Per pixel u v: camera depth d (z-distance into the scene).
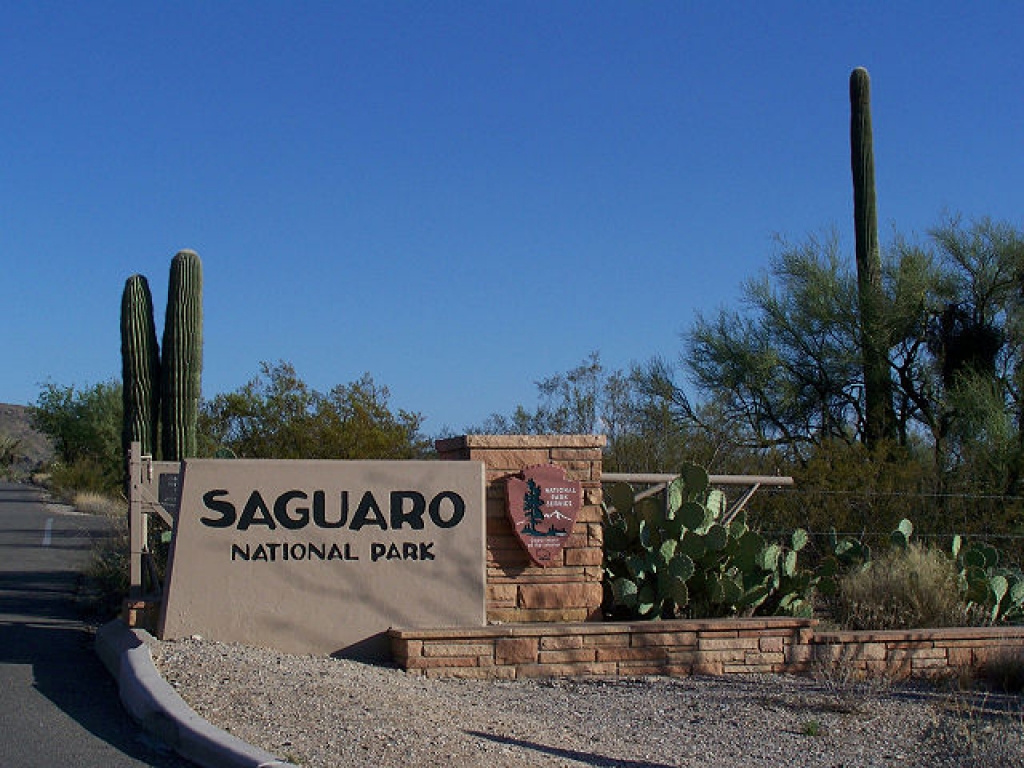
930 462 20.52
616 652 10.91
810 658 11.36
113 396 49.84
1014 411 21.48
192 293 14.60
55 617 12.40
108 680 9.26
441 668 10.38
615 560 12.11
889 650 11.59
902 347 22.81
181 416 14.48
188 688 8.16
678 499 12.10
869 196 23.30
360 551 10.51
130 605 10.30
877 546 17.09
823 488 17.61
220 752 6.77
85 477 40.59
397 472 10.69
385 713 8.00
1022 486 19.42
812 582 13.32
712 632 11.18
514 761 7.30
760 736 8.79
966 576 13.76
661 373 23.89
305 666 9.37
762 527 17.14
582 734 8.59
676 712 9.52
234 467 10.35
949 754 8.31
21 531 24.84
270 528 10.35
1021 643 11.80
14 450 73.38
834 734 8.88
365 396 20.16
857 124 23.59
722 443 21.33
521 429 22.64
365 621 10.47
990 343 21.91
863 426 22.86
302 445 19.55
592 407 22.69
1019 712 9.67
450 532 10.73
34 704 8.38
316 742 7.16
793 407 23.27
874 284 22.62
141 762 7.00
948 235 22.59
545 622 11.05
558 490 11.18
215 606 10.15
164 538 11.83
